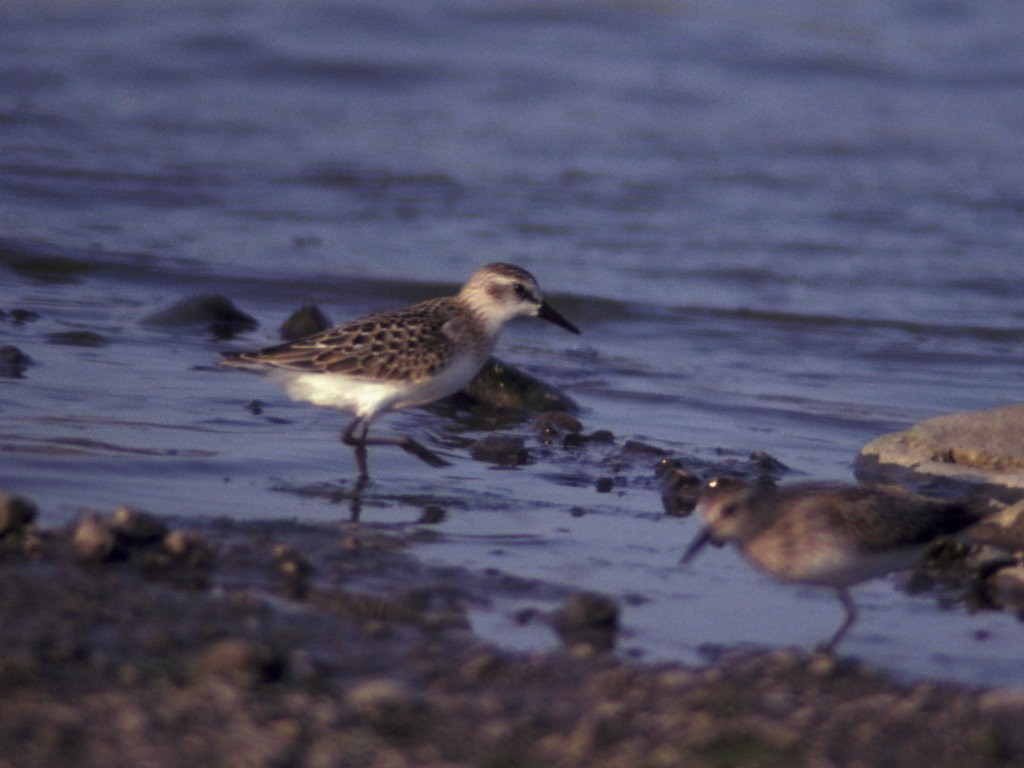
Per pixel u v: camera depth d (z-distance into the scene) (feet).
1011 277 69.56
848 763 24.39
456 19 123.54
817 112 103.19
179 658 26.53
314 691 25.75
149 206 76.64
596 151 92.07
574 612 29.91
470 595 31.32
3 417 42.14
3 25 115.24
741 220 78.23
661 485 41.42
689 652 29.07
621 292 65.98
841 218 78.89
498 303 44.57
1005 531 37.37
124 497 36.19
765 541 31.37
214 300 58.08
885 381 55.67
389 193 81.61
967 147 94.99
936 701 26.78
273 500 37.42
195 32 115.44
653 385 54.13
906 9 129.70
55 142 87.30
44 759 22.89
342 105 101.86
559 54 116.06
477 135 95.40
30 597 28.55
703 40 120.26
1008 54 117.60
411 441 41.96
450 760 23.79
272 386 49.19
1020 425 43.98
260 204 78.38
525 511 38.32
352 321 43.37
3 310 56.44
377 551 33.83
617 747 24.54
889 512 31.09
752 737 25.08
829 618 31.78
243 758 23.17
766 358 58.49
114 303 60.64
